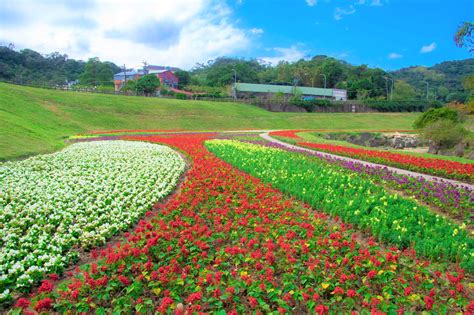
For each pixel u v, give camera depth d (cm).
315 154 2352
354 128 7219
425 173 1894
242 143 2952
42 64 11950
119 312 562
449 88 15300
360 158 2394
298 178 1420
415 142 4903
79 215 991
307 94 10912
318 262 672
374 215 959
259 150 2388
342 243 786
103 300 609
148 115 5784
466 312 560
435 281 676
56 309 585
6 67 9362
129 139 3288
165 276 631
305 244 748
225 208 1030
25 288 650
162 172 1617
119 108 5703
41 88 5794
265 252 766
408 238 845
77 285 601
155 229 869
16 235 849
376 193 1205
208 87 10844
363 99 10838
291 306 611
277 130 5878
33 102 4678
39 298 586
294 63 16612
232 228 888
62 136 3472
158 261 741
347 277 630
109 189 1284
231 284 626
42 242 796
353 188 1277
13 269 664
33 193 1180
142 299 600
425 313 567
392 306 580
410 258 751
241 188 1252
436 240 821
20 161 1820
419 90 14825
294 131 5434
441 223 945
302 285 656
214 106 7325
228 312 582
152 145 2712
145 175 1520
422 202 1276
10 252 739
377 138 5294
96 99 5847
